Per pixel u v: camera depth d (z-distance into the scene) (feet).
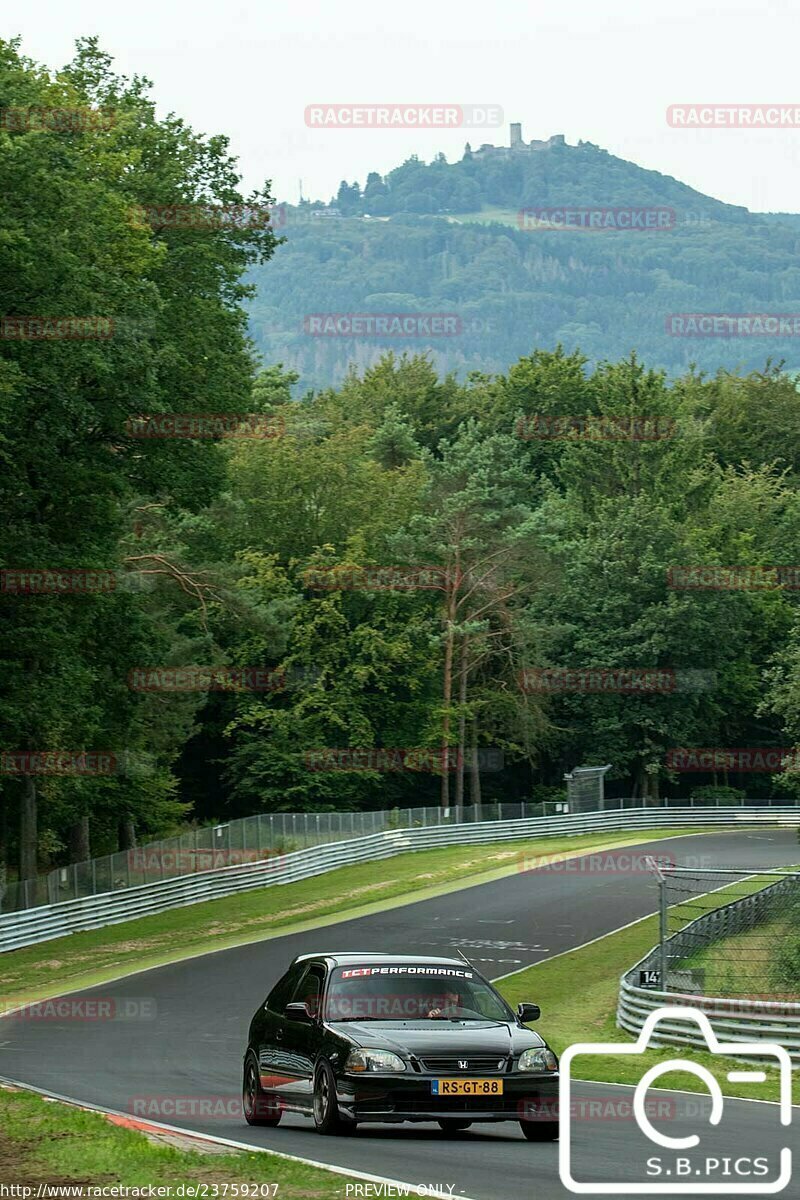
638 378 645.92
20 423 249.14
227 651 522.88
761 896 232.53
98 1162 79.66
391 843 448.24
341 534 555.28
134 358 251.19
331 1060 96.12
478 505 540.93
